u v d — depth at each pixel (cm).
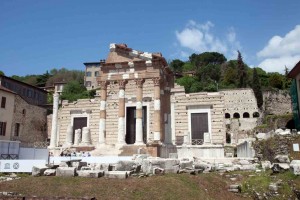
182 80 11006
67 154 3856
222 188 2044
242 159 3106
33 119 6656
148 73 4272
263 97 9625
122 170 2342
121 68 4431
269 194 1853
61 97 9975
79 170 2283
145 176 2195
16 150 3784
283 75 11294
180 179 2080
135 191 1858
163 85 4609
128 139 4828
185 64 15700
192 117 4938
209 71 13112
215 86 10750
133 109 4950
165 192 1838
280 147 3095
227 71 12600
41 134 6862
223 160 3147
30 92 7819
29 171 2716
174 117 5000
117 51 4547
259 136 3894
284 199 1798
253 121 8881
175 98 5059
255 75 10056
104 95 4453
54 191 1905
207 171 2489
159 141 4006
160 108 4216
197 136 4841
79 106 5519
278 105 9356
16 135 6022
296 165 1973
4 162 2772
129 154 3834
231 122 9031
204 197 1814
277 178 2009
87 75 13862
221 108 4831
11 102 5828
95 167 2367
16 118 6025
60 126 5553
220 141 4712
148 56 4294
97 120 5309
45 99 8450
